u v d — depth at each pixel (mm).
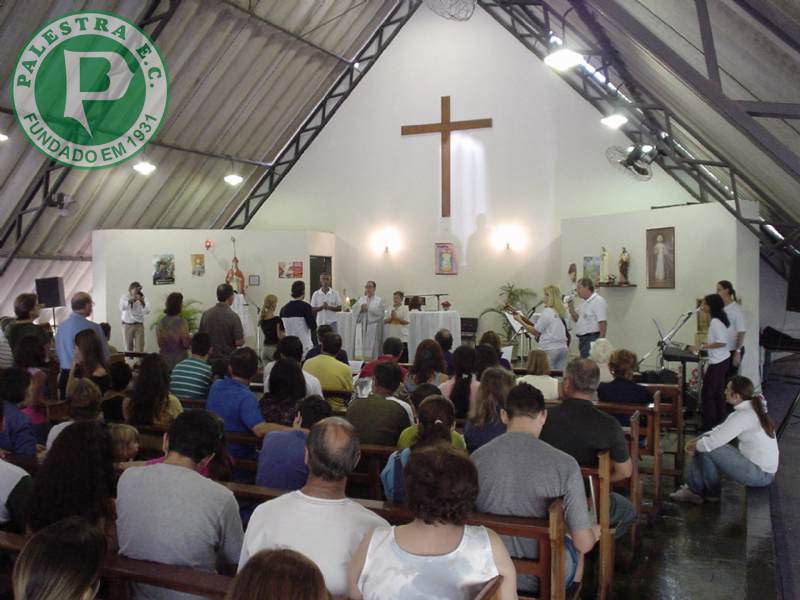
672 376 6539
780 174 6207
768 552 3955
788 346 9109
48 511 2271
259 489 2793
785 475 5574
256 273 11922
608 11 3781
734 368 6836
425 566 1780
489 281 11984
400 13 12438
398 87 12445
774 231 9539
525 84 11672
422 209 12375
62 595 1471
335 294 9781
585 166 11297
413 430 3395
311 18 10633
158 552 2213
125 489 2299
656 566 3762
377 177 12633
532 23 10609
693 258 8758
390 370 3938
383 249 12625
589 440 3186
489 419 3480
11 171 9266
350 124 12781
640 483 4039
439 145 12250
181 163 11398
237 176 11531
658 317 9281
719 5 3711
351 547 2045
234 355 3965
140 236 11414
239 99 11055
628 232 9695
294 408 3859
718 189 9625
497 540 1849
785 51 3715
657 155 9156
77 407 3381
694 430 6871
